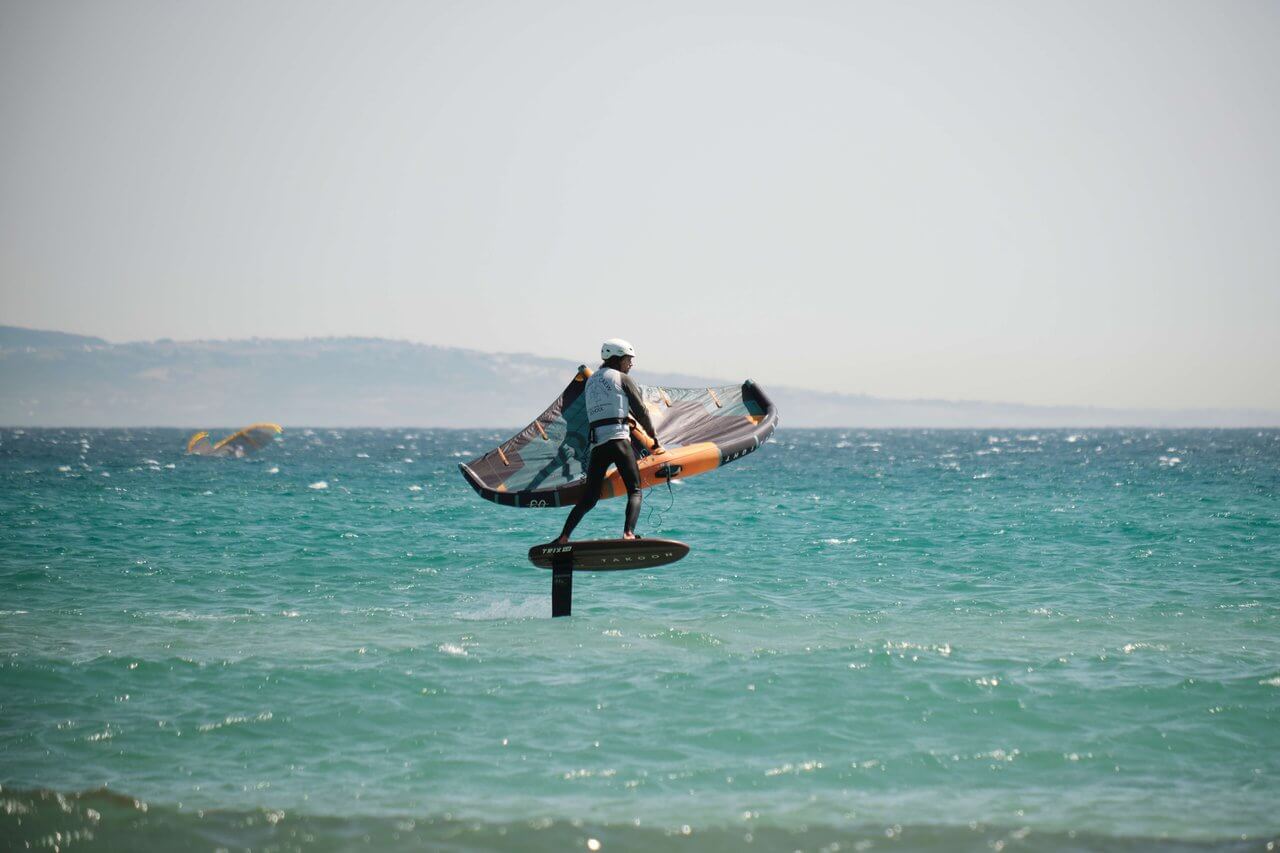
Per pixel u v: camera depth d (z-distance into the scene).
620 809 7.23
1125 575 17.12
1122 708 9.30
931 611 14.05
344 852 6.59
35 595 15.45
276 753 8.29
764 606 14.51
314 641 12.13
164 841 6.73
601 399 11.38
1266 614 13.67
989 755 8.21
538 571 18.09
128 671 10.55
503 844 6.70
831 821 7.04
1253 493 34.72
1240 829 6.89
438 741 8.55
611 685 10.05
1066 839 6.76
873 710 9.27
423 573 17.88
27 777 7.77
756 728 8.81
